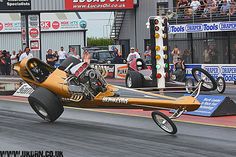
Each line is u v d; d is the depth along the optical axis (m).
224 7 29.12
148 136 11.02
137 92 12.18
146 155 9.16
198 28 29.80
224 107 13.66
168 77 18.66
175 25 31.23
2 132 11.84
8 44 51.66
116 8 37.22
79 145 10.20
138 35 39.09
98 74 12.21
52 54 32.44
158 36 18.42
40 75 13.59
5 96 20.38
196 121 12.88
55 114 12.86
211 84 13.52
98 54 38.25
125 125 12.58
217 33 30.56
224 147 9.73
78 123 13.09
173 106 10.70
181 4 32.44
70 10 36.12
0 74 39.00
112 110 15.32
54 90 12.71
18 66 13.70
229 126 12.03
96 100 12.10
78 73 12.14
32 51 37.03
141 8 38.59
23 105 17.14
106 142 10.45
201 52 30.75
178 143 10.18
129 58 26.77
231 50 29.05
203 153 9.25
